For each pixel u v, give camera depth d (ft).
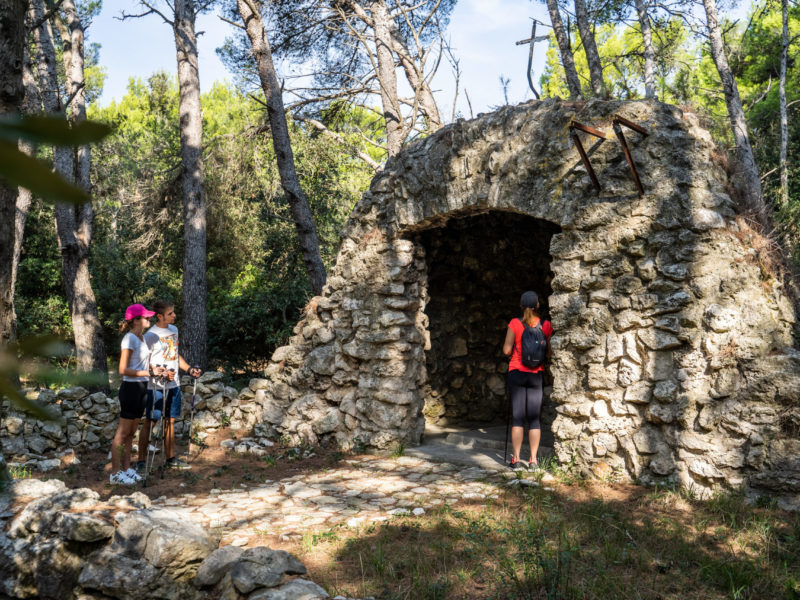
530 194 22.20
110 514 14.28
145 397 21.54
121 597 12.87
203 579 12.96
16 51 10.68
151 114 86.33
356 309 26.71
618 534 15.17
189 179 43.52
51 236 70.59
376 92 47.62
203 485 20.99
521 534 15.02
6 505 15.38
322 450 26.03
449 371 32.45
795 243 22.62
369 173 58.70
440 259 30.96
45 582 13.74
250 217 57.98
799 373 17.10
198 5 48.73
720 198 19.38
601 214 20.63
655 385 19.24
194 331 42.39
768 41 63.62
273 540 15.64
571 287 21.30
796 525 15.47
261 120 50.14
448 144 24.53
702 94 61.46
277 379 28.91
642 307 19.61
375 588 12.84
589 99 21.88
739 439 17.67
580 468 20.56
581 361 20.83
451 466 22.97
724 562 13.46
